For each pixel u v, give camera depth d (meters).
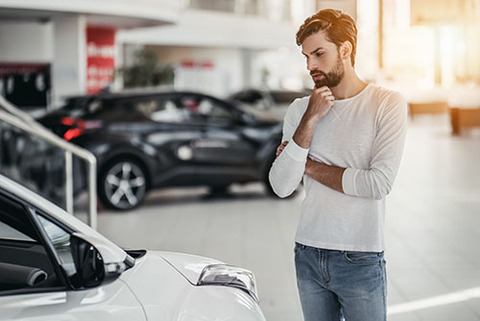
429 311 6.22
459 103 25.22
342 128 3.37
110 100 11.62
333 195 3.36
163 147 11.74
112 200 11.40
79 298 2.71
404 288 6.91
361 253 3.32
